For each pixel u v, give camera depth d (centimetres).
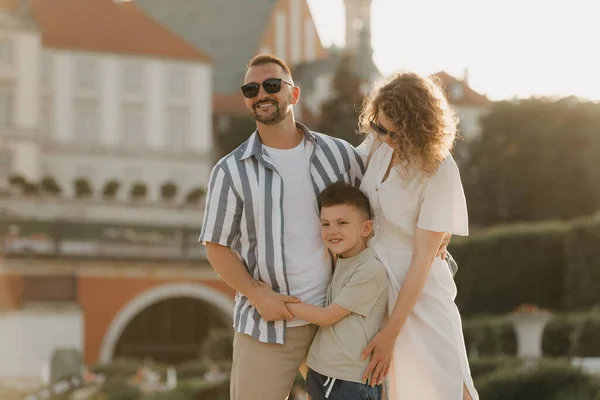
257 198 470
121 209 5009
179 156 5941
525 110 5147
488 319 2409
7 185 5397
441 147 452
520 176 5100
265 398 472
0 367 3553
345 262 467
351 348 457
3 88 5531
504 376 1426
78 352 3253
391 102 453
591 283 2519
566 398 1341
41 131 5631
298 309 463
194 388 2477
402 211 461
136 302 3978
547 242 2691
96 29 5888
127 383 2527
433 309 465
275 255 469
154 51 5950
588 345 1789
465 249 2897
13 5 5650
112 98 5834
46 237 4028
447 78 6844
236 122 6275
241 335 482
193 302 4606
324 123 6022
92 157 5753
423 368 462
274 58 480
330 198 462
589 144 5019
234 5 7438
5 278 3750
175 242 4162
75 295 3859
